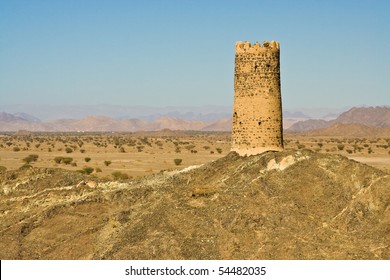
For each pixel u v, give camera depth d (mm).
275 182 41938
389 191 38438
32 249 40500
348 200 39344
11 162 128625
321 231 36938
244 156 47812
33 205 47094
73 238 41031
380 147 195375
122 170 107000
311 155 43625
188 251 36312
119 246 38062
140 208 42938
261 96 47250
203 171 48062
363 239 36031
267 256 35125
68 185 51188
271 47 47219
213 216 39375
